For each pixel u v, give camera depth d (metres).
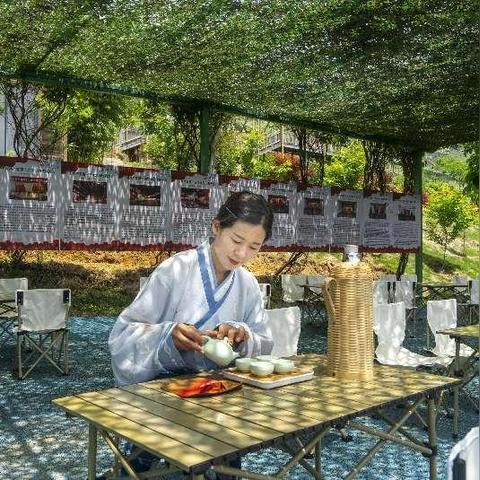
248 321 2.31
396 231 10.25
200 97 7.39
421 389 2.04
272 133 16.05
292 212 8.71
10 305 6.31
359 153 15.07
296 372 2.15
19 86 8.12
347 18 4.93
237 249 2.03
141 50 5.67
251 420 1.67
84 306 9.24
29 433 3.92
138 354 2.05
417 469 3.40
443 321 5.08
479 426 1.19
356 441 3.89
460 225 15.67
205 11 4.81
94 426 1.82
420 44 5.52
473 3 4.68
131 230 7.09
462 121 8.62
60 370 5.50
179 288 2.13
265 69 6.23
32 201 6.45
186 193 7.52
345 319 2.15
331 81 6.64
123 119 12.76
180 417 1.69
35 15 4.84
